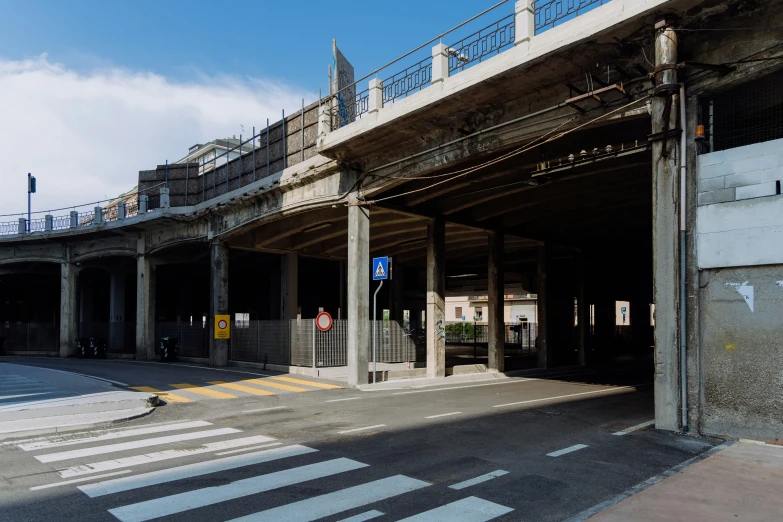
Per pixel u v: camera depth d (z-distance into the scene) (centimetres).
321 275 3938
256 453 820
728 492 618
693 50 996
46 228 3438
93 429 1026
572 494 631
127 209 3195
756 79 927
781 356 847
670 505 576
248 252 3128
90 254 3381
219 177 2681
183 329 2916
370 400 1434
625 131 1420
